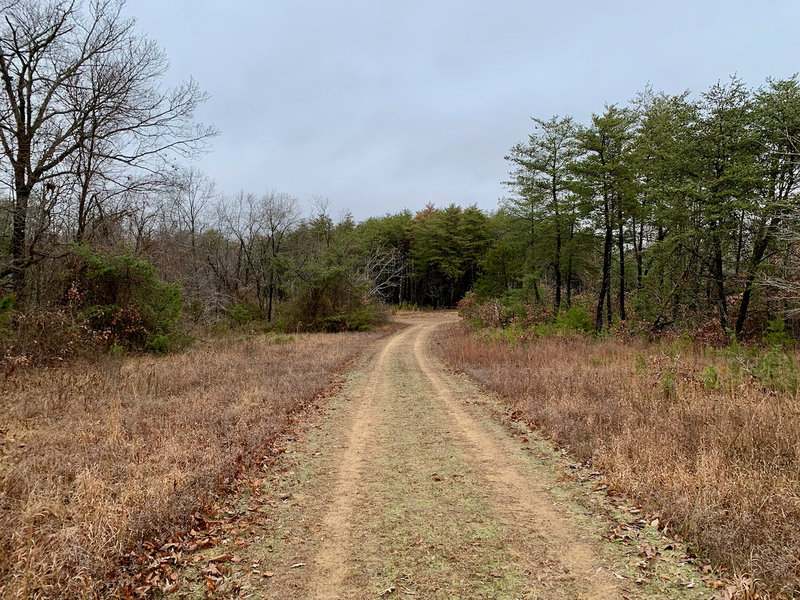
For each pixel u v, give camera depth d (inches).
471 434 317.4
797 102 668.1
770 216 678.5
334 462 269.4
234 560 166.1
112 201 754.2
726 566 151.4
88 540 159.6
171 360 583.5
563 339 775.1
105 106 639.1
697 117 770.8
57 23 588.4
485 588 145.7
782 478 193.6
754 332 810.2
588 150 934.4
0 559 145.3
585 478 233.1
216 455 256.2
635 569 154.3
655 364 411.2
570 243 1107.3
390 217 2930.6
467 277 2706.7
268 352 744.3
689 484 194.2
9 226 601.9
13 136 586.2
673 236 810.2
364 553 169.0
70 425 296.4
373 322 1528.1
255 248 1807.3
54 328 490.6
